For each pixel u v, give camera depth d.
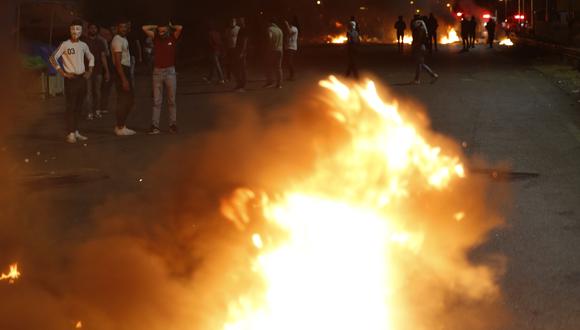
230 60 22.44
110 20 37.03
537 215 7.64
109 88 17.41
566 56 28.06
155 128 13.98
